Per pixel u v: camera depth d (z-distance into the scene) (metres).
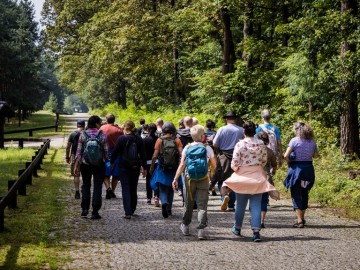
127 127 10.18
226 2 22.28
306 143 9.25
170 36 36.03
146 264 6.75
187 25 30.86
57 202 12.16
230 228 9.24
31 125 59.06
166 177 10.18
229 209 11.21
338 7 16.45
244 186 8.18
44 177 17.36
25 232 8.68
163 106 38.25
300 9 23.39
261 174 8.28
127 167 10.12
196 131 8.43
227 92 23.61
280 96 22.12
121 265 6.70
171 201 10.52
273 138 10.41
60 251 7.45
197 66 33.41
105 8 44.09
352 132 15.39
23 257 7.04
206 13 25.36
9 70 55.06
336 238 8.43
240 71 23.17
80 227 9.24
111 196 12.93
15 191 10.83
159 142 10.27
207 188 8.42
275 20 24.27
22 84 58.47
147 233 8.75
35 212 10.72
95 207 10.02
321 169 15.12
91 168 10.01
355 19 14.50
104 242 8.03
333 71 14.91
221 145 10.63
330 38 15.23
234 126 10.62
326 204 11.91
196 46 35.38
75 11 55.53
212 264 6.77
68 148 12.61
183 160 8.46
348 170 14.31
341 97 15.23
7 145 32.53
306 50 16.05
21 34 61.66
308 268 6.61
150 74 40.53
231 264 6.77
